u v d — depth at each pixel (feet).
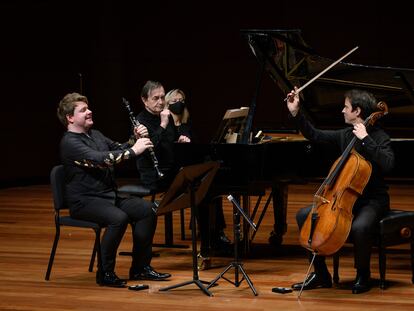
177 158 32.89
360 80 35.32
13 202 52.29
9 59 59.31
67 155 30.55
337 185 28.25
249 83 63.05
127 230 42.14
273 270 32.55
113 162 30.04
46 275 31.17
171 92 39.40
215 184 32.45
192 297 28.32
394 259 34.55
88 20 62.49
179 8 63.67
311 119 37.76
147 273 31.17
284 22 61.67
